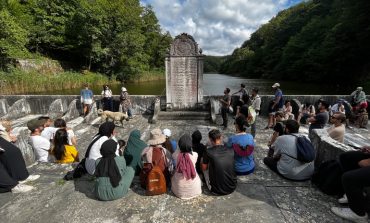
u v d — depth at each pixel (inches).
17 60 962.1
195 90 366.3
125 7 1513.3
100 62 1413.6
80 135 281.3
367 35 1017.5
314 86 1291.8
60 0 1216.8
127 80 1515.7
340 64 1186.0
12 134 184.4
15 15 1105.4
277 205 128.3
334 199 133.8
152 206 129.3
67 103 405.4
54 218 120.3
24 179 149.8
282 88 1211.9
